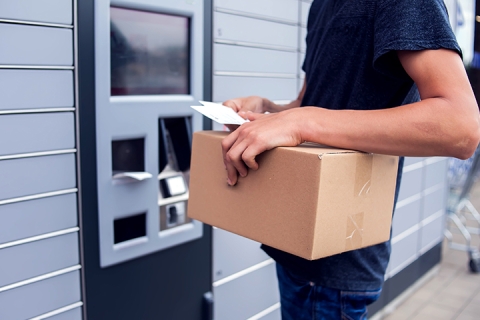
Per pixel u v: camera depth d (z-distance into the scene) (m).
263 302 2.24
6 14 1.22
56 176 1.38
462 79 0.84
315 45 1.26
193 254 1.85
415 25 0.88
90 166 1.46
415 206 3.26
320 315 1.22
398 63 0.97
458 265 3.87
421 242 3.41
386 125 0.85
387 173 1.01
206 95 1.81
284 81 2.19
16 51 1.25
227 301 2.04
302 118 0.92
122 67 1.51
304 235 0.87
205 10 1.75
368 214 0.98
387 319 2.93
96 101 1.43
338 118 0.91
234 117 1.06
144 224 1.65
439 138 0.82
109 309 1.57
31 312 1.37
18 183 1.30
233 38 1.89
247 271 2.12
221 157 1.03
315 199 0.85
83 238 1.47
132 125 1.53
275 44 2.10
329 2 1.20
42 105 1.33
